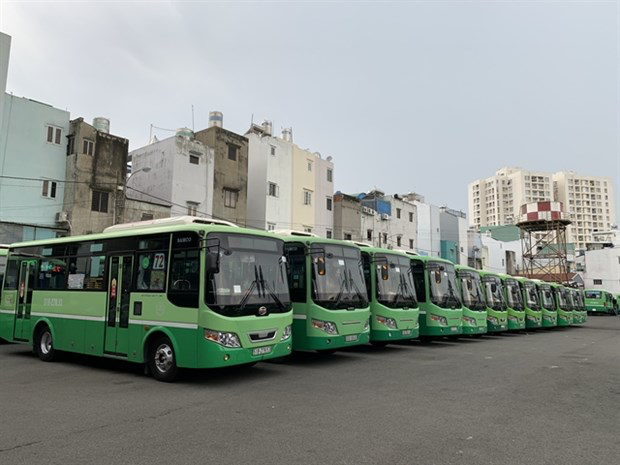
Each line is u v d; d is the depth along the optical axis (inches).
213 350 338.6
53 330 466.9
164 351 370.3
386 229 1945.1
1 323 535.5
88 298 435.2
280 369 436.8
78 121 1029.8
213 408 283.1
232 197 1364.4
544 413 275.9
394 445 215.2
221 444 215.9
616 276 2743.6
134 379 380.8
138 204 1114.7
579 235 3804.1
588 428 244.8
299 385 356.8
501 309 843.4
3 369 432.8
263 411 275.7
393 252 601.3
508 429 241.8
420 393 328.8
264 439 223.0
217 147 1331.2
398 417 263.1
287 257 494.9
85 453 204.8
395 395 321.4
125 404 293.1
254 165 1501.0
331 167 1748.3
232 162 1373.0
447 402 301.4
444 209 2399.1
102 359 492.7
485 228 3051.2
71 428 241.8
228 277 358.0
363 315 497.7
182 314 354.9
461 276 751.7
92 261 442.0
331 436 227.6
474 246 2455.7
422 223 2165.4
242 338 353.1
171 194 1191.6
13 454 203.8
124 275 408.2
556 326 1213.7
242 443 217.3
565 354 583.8
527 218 2082.9
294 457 199.5
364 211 1835.6
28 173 971.3
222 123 1513.3
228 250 362.6
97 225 1041.5
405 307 576.7
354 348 618.8
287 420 255.9
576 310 1295.5
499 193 3937.0
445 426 246.1
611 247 2886.3
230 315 349.1
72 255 465.1
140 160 1293.1
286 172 1545.3
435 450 208.7
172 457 199.6
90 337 427.2
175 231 375.6
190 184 1236.5
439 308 654.5
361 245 614.2
